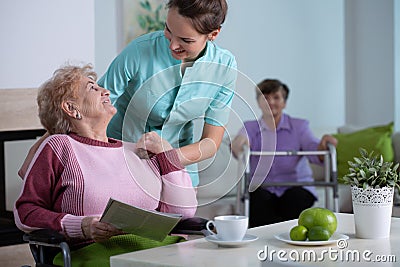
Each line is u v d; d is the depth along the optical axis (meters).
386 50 7.07
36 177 2.74
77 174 2.75
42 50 4.17
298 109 6.91
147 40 2.91
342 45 7.26
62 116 2.86
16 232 3.86
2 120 4.00
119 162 2.85
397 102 7.05
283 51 6.78
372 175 2.46
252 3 6.53
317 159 5.51
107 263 2.62
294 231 2.37
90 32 4.36
